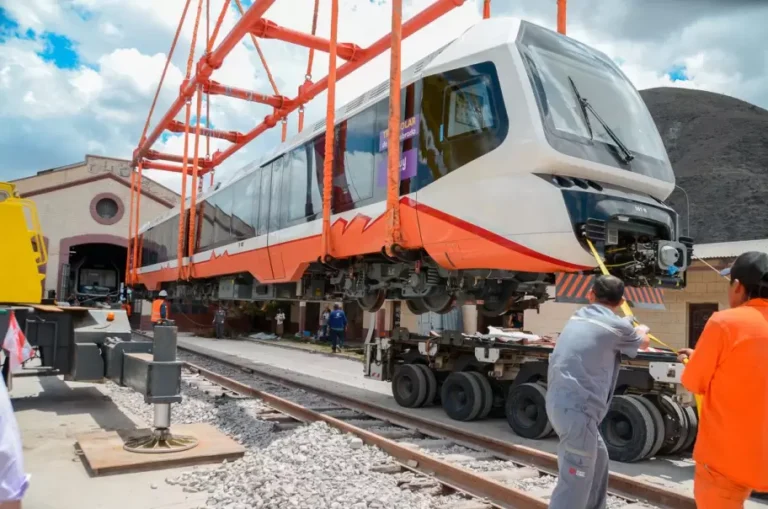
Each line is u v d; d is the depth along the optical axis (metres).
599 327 3.36
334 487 4.65
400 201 7.34
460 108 6.72
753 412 2.69
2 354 7.03
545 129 5.96
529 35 6.62
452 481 4.96
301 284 10.85
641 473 5.73
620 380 6.58
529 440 6.99
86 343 7.55
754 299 2.90
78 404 8.49
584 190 5.93
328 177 8.63
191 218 15.22
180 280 17.23
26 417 7.56
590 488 3.26
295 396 9.67
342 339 18.61
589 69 6.99
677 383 6.07
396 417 7.86
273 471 4.95
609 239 5.97
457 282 7.41
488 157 6.29
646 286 6.35
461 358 8.70
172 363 5.80
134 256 23.86
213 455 5.53
